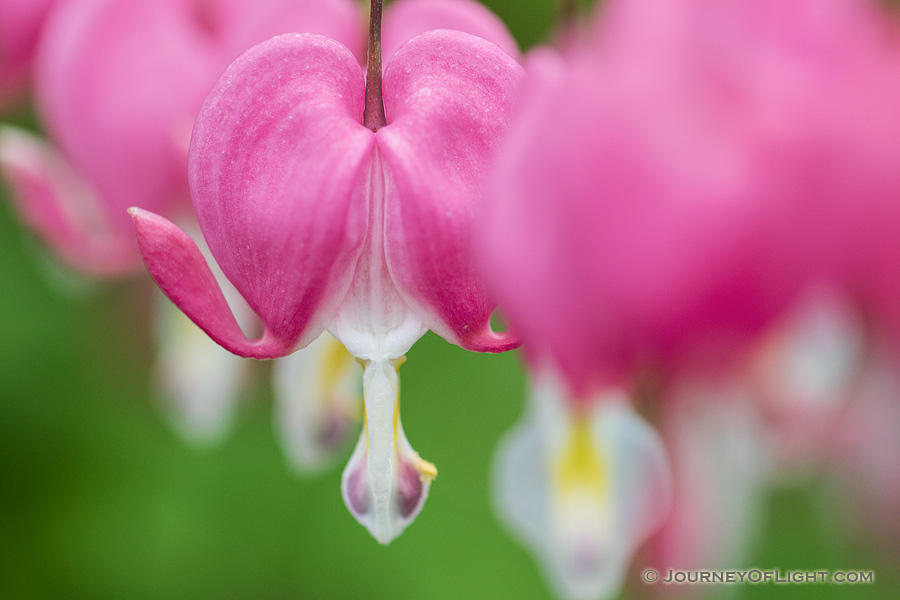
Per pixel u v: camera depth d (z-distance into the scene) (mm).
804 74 128
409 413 331
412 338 153
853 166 127
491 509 327
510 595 322
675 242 129
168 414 340
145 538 338
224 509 341
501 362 333
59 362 342
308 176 149
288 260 150
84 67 209
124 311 339
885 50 126
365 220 150
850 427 130
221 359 252
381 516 155
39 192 232
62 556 337
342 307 153
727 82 128
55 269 333
